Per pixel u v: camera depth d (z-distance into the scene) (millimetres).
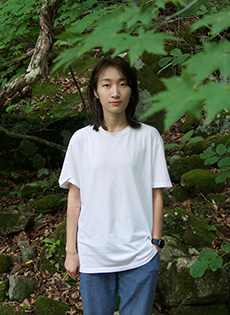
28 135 4613
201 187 3711
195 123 4895
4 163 4703
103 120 1717
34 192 4273
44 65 3109
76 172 1764
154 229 1725
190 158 4117
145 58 5449
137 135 1686
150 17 871
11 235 3465
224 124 4691
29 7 3129
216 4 2543
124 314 1695
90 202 1655
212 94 614
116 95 1571
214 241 3031
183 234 3051
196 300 2410
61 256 2967
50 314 2521
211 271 2486
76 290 2732
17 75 4516
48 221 3674
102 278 1681
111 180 1631
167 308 2508
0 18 3264
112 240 1620
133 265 1625
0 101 3209
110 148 1654
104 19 901
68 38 899
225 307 2443
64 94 4930
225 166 2582
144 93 5133
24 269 2994
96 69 1621
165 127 611
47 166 4766
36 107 4773
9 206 4062
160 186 1706
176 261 2580
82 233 1696
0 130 4414
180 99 630
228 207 3482
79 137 1727
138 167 1655
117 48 791
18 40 5449
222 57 671
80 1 3188
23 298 2693
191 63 688
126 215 1618
